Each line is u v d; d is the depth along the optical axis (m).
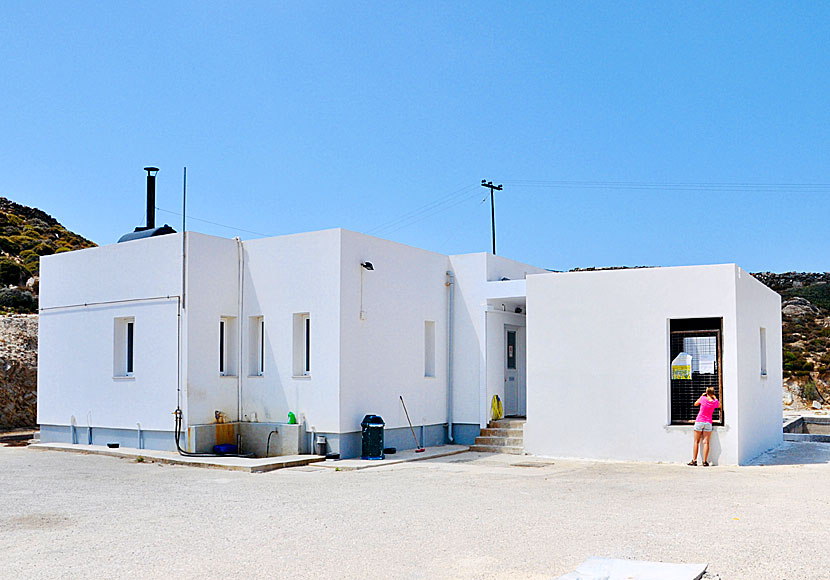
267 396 15.88
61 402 17.83
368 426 14.85
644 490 10.82
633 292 15.10
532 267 20.75
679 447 14.44
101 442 16.84
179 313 15.37
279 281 15.92
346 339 15.03
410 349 16.91
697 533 7.68
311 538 7.65
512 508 9.34
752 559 6.57
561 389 15.66
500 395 18.23
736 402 14.11
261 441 15.55
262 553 7.03
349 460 14.70
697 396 14.52
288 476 12.68
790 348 42.62
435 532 7.89
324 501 9.97
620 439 15.00
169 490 11.09
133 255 16.41
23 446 18.22
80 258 17.66
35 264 42.56
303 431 15.25
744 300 15.07
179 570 6.45
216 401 15.80
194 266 15.47
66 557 6.94
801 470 13.12
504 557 6.78
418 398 17.08
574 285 15.69
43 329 18.45
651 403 14.78
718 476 12.38
